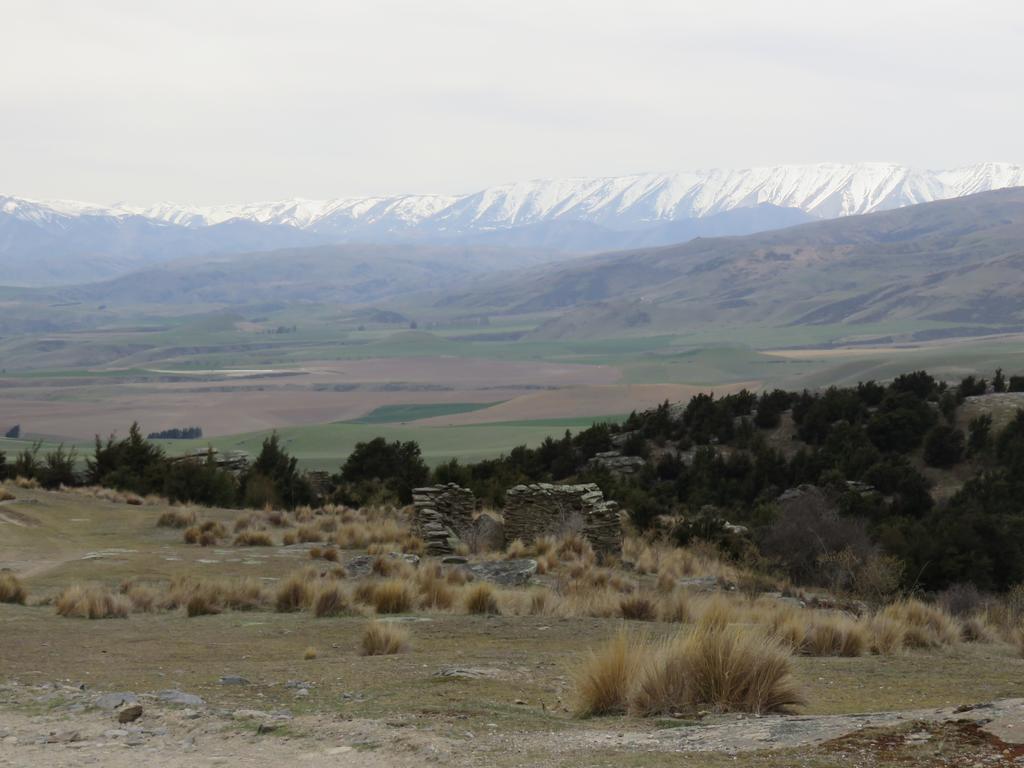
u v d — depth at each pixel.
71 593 25.69
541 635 21.45
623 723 11.38
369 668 16.33
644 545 50.41
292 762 9.83
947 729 9.05
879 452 79.44
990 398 87.81
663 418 93.62
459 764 9.36
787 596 37.28
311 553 40.94
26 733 11.62
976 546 49.25
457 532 48.47
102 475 73.94
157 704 13.03
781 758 8.72
